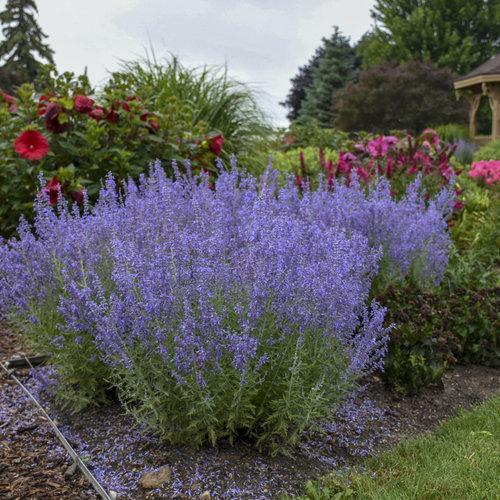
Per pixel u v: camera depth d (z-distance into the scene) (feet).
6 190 19.47
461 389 15.21
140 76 31.50
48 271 12.93
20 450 11.21
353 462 11.36
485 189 40.55
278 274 10.44
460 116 114.62
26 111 21.22
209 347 10.03
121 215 13.98
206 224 13.16
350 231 15.92
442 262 18.62
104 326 10.91
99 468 10.64
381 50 158.20
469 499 9.90
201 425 10.77
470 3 154.51
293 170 30.78
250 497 10.05
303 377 11.10
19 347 15.97
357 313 13.89
